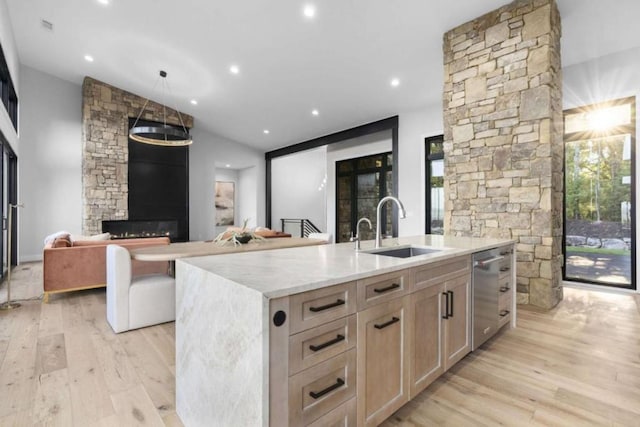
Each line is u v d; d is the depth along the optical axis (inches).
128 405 71.6
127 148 295.4
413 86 223.6
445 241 111.7
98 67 257.3
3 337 110.3
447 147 165.5
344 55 196.7
